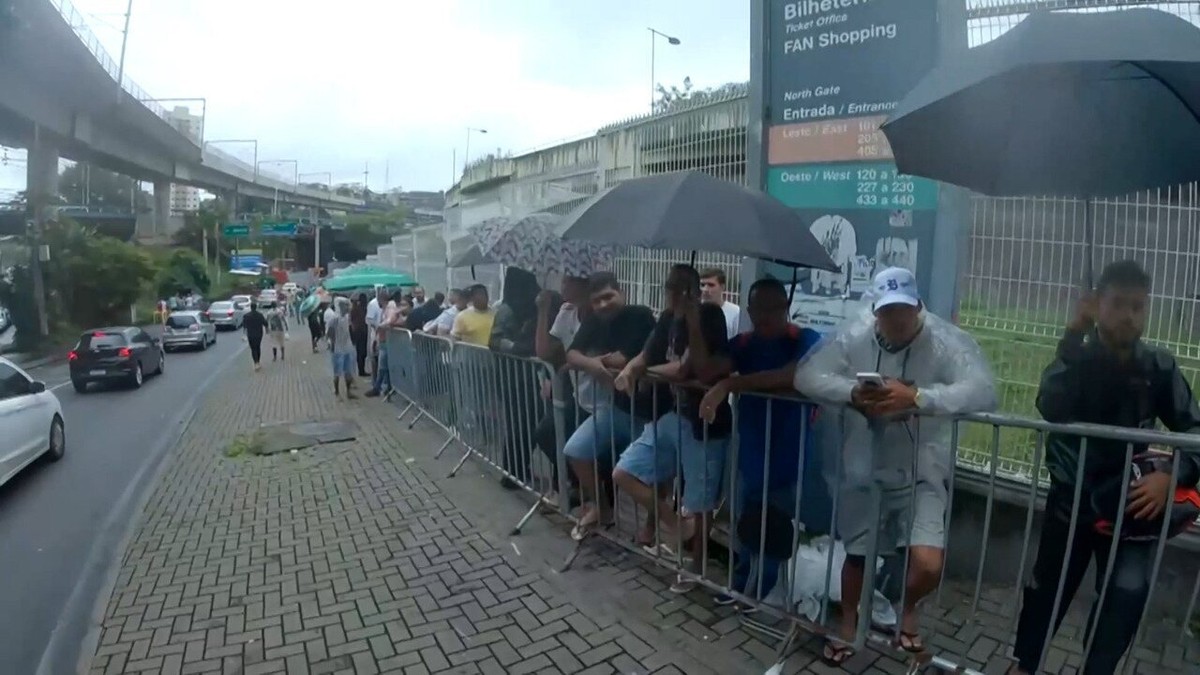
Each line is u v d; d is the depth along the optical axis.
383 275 20.59
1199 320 3.89
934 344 3.13
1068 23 2.53
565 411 5.28
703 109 6.61
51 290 32.53
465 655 3.83
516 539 5.28
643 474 4.45
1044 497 4.07
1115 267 2.80
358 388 13.87
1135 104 3.03
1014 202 4.33
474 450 7.21
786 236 3.65
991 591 4.21
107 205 80.81
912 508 3.16
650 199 3.66
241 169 71.44
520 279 6.59
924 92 2.94
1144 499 2.67
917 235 4.61
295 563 5.13
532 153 11.55
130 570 5.16
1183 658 3.36
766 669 3.54
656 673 3.57
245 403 13.27
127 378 17.88
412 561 5.04
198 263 61.69
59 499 7.97
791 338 3.88
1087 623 3.01
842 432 3.40
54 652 4.32
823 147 5.02
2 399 8.45
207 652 3.99
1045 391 2.98
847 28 4.84
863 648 3.50
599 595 4.35
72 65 27.84
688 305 3.96
